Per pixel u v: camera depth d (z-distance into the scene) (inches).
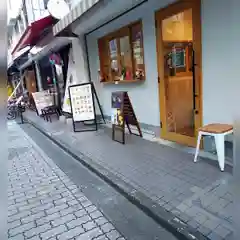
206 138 146.0
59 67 362.9
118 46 228.4
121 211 99.2
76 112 245.9
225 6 122.0
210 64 137.3
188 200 97.7
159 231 85.0
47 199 114.7
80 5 178.2
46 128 286.2
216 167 126.0
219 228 79.4
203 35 138.3
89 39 272.5
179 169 128.0
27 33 303.7
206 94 143.3
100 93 283.0
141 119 213.6
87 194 116.4
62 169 153.6
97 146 186.2
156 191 107.1
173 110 176.2
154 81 188.9
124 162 146.2
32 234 88.6
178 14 155.7
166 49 172.4
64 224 93.2
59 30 229.9
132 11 190.7
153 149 165.8
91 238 83.7
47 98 412.2
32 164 167.8
